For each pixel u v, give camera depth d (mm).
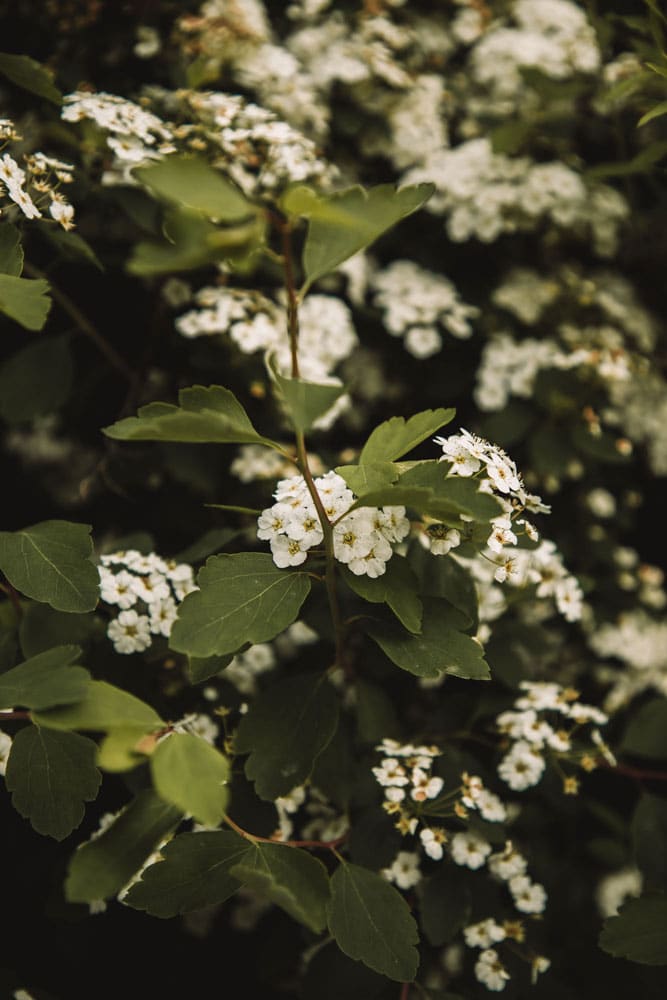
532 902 1734
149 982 2316
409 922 1419
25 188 1778
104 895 1183
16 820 1973
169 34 2510
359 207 1254
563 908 2080
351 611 1633
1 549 1462
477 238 2916
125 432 1213
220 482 2438
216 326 2297
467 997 1735
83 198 2168
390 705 1835
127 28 2469
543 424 2621
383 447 1411
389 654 1387
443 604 1443
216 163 2182
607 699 2688
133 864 1220
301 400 1223
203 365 2396
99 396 2555
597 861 2367
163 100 2373
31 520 2617
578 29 2912
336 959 1665
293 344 1300
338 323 2488
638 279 3076
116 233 2340
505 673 1902
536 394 2572
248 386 2434
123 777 1687
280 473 2379
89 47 2477
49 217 1958
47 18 2420
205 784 1124
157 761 1128
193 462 2359
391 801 1621
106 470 2389
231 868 1223
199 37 2410
